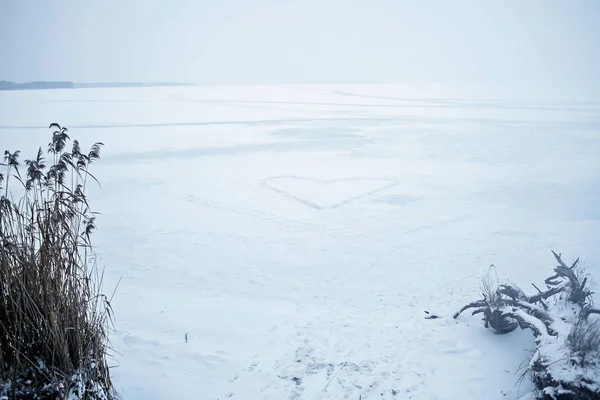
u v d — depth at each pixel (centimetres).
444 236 1343
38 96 10119
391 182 2142
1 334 414
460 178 2225
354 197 1869
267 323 756
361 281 991
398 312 802
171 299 870
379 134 3919
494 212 1614
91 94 11425
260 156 2914
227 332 716
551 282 767
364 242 1308
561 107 6625
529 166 2502
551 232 1334
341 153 3036
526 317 603
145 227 1442
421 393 541
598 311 599
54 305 437
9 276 418
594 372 448
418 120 5028
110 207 1702
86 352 455
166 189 2008
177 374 582
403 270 1060
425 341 675
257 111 6594
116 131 4050
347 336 702
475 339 671
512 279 962
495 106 7106
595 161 2578
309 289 947
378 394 541
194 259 1148
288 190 1981
